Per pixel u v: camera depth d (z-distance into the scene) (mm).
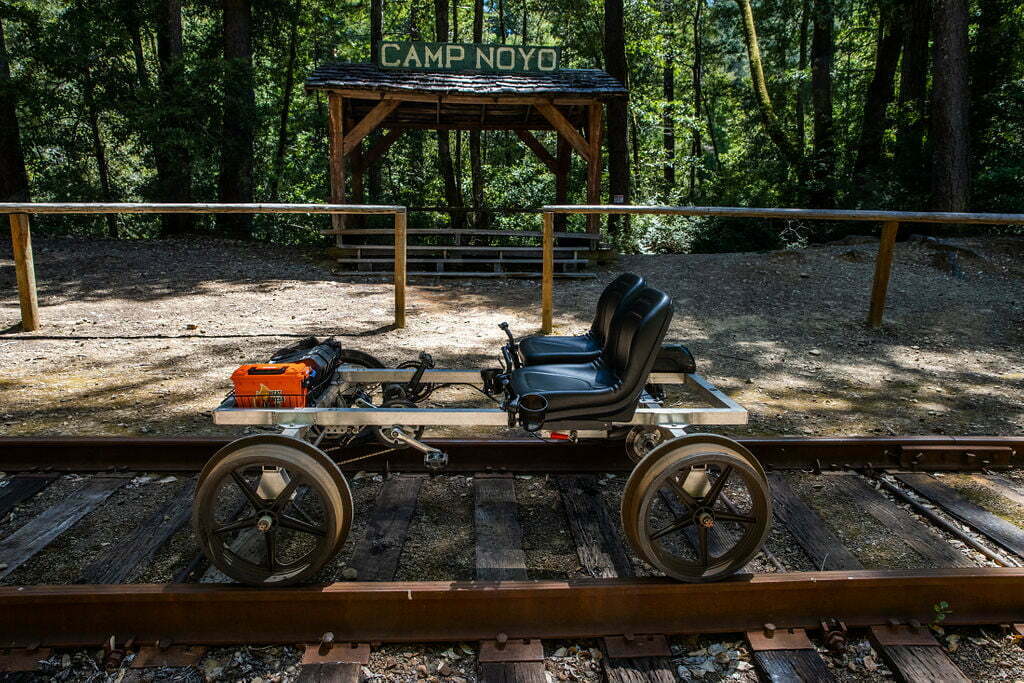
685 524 2982
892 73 18125
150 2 16453
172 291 9352
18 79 14789
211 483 2754
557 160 14695
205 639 2748
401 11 26422
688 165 28344
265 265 11383
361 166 14922
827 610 2918
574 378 3332
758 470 2910
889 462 4402
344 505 2865
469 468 4195
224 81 15430
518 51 12031
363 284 10266
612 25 17062
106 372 5984
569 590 2795
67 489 3947
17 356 6398
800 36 27703
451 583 2811
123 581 3109
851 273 10250
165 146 14914
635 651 2727
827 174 18766
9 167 15344
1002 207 13547
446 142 21141
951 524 3689
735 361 6738
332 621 2785
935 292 9320
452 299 9312
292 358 3578
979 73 14836
